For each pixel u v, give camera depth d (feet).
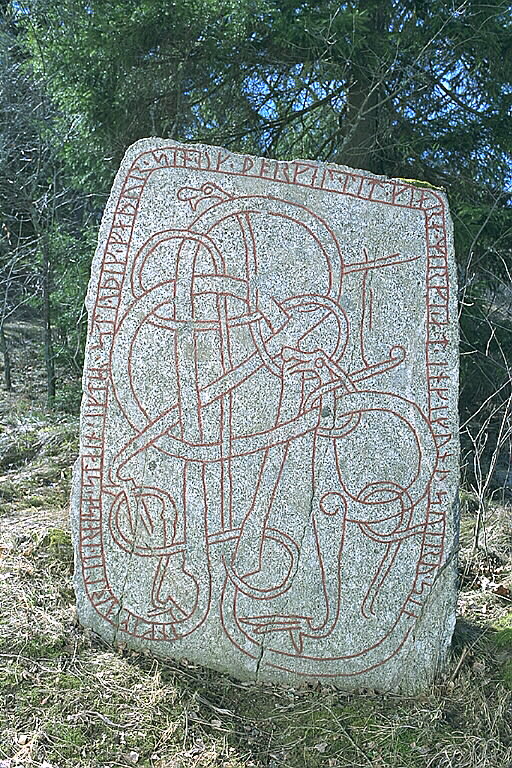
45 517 15.39
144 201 10.91
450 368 10.93
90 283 10.89
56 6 24.16
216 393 10.87
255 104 23.57
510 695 10.58
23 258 31.35
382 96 22.34
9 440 20.94
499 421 22.91
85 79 21.89
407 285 10.94
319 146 25.72
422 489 10.94
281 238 10.91
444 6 20.71
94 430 10.91
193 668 10.89
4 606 11.38
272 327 10.87
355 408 10.90
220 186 10.92
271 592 10.94
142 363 10.85
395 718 10.21
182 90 22.82
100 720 9.61
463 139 21.72
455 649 11.38
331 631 10.97
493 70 21.30
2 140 28.30
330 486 10.91
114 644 11.05
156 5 20.51
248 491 10.90
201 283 10.85
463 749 9.68
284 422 10.87
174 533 10.94
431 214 11.00
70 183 27.40
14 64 28.60
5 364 29.27
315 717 10.21
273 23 20.62
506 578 14.21
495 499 19.44
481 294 22.59
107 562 11.03
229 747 9.55
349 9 20.66
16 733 9.24
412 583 10.97
